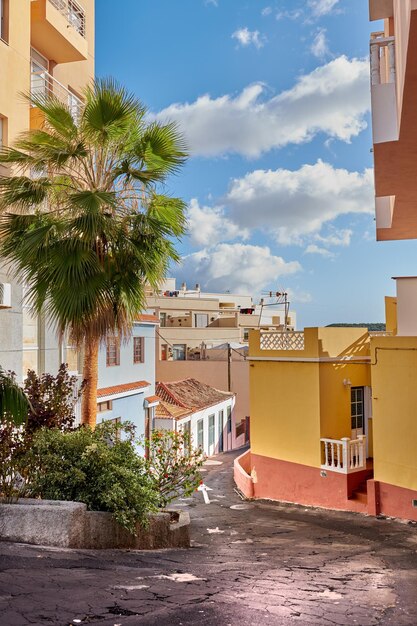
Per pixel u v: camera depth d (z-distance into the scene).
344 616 5.36
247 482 18.02
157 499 9.34
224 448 32.53
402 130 7.55
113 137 12.39
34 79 16.56
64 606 4.95
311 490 16.28
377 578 7.59
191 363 40.03
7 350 13.30
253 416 18.17
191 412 26.92
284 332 17.22
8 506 7.56
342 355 16.80
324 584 7.00
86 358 11.93
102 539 8.03
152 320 24.27
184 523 10.12
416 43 5.47
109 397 19.98
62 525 7.43
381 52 8.30
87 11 19.67
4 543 7.25
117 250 11.87
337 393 16.62
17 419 7.83
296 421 16.81
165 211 13.16
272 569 7.97
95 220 11.02
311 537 12.04
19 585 5.46
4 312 13.20
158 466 10.84
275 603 5.70
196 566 7.68
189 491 10.74
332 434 16.39
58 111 12.27
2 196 12.05
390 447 14.28
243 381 39.44
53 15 15.73
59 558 6.76
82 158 12.25
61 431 9.30
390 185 9.96
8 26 14.13
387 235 13.81
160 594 5.66
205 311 58.22
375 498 14.49
